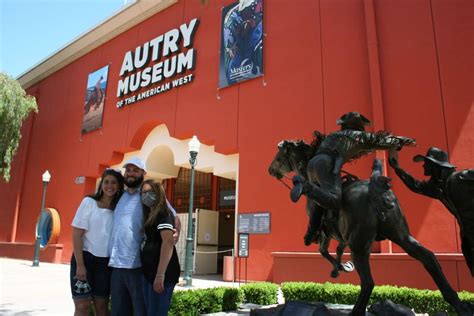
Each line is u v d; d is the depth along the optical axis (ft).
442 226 33.37
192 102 56.59
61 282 43.16
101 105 72.69
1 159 64.75
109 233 15.47
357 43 41.86
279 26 48.70
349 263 18.25
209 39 56.95
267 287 29.96
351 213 14.93
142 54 67.31
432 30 37.63
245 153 48.19
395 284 33.71
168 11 65.16
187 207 67.05
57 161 79.56
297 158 18.92
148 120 62.75
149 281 13.99
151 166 65.46
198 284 42.98
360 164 38.04
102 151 69.77
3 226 89.30
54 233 72.33
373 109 38.50
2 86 63.05
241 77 50.67
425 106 36.47
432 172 15.26
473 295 24.16
